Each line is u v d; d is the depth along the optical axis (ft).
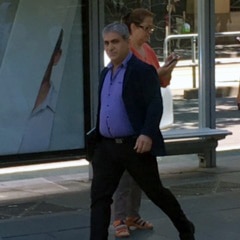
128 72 16.26
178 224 16.75
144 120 16.21
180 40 27.48
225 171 27.50
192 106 27.99
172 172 27.40
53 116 25.30
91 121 25.77
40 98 25.02
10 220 20.67
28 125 24.98
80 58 25.43
